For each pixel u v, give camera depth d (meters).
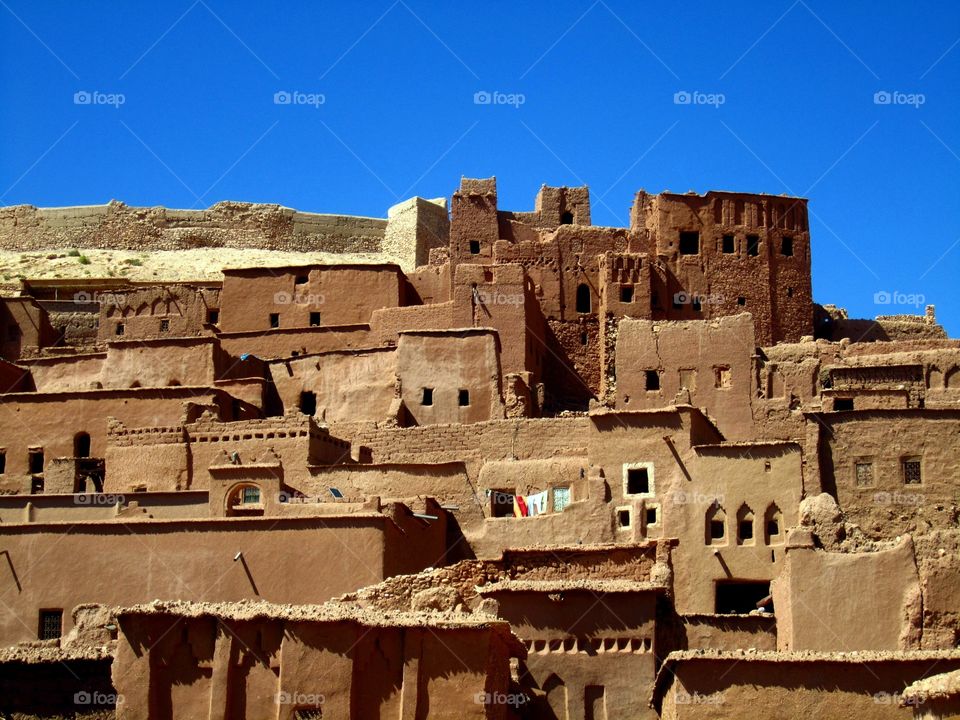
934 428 56.09
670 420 56.22
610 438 56.62
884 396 64.38
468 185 84.44
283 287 77.19
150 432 63.59
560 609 43.69
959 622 46.16
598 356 78.38
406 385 67.19
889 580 46.75
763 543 53.12
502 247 79.88
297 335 74.88
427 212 105.19
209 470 56.78
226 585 50.66
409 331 68.06
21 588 52.03
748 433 65.50
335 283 76.75
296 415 62.50
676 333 67.62
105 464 64.25
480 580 48.75
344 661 37.72
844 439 56.62
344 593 49.16
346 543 50.28
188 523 51.56
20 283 88.88
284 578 50.34
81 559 51.97
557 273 79.44
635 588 43.72
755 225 81.25
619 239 80.50
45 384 73.44
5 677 40.66
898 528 55.25
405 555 52.00
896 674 38.41
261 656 38.12
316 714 37.41
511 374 68.12
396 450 63.84
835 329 83.38
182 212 105.81
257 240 105.06
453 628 38.28
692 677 39.28
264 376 71.19
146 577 51.34
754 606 53.12
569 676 43.09
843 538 48.06
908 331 83.06
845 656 39.00
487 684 38.12
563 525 55.66
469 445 62.62
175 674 38.34
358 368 69.12
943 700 33.53
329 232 105.94
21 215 106.69
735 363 66.62
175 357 71.81
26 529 52.56
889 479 55.91
